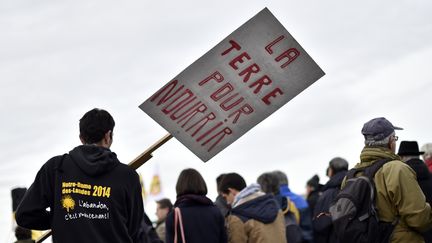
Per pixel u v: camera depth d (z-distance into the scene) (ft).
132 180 18.04
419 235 21.49
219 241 26.35
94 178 17.75
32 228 18.24
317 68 19.51
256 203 27.30
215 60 19.54
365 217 21.47
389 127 21.95
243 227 27.04
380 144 21.98
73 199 17.63
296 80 19.56
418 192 21.07
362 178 21.58
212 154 19.69
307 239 35.55
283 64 19.56
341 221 21.72
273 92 19.62
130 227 18.11
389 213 21.42
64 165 17.90
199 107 19.65
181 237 25.81
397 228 21.36
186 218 25.86
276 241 27.12
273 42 19.49
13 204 26.55
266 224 27.12
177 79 19.52
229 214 27.50
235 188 29.14
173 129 19.53
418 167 24.80
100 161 17.71
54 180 17.92
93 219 17.58
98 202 17.65
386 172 21.39
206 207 26.16
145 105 19.53
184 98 19.58
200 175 26.40
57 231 17.65
